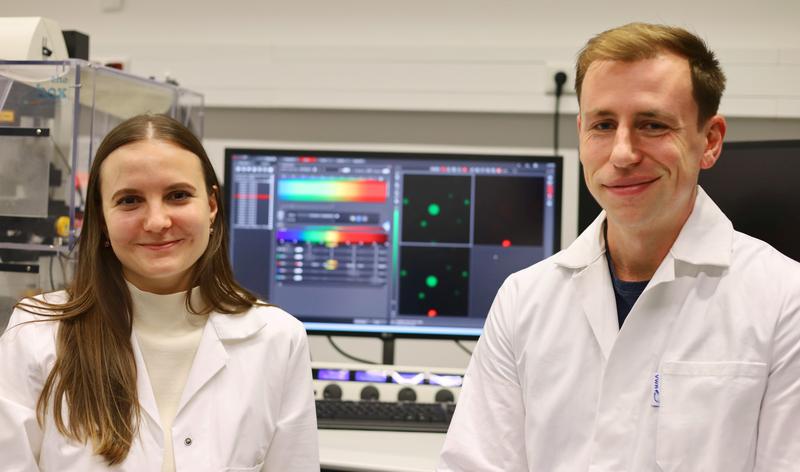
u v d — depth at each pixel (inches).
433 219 72.0
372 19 84.2
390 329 72.3
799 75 77.5
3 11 90.7
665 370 41.4
